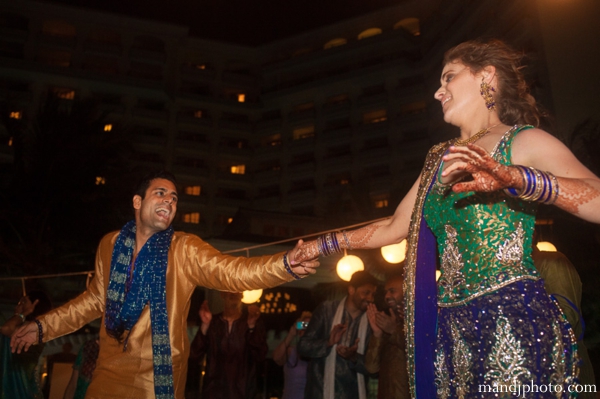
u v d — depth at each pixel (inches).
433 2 1979.6
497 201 74.3
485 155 64.7
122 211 970.1
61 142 963.3
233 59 2217.0
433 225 81.6
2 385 191.0
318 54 2073.1
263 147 2076.8
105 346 125.6
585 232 485.7
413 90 1855.3
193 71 2108.8
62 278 853.2
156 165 1936.5
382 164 1867.6
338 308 212.2
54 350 434.3
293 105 2124.8
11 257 815.1
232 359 224.7
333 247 107.3
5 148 1624.0
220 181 2026.3
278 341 552.7
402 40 1941.4
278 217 1262.3
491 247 73.5
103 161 995.3
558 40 1027.9
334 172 1941.4
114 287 126.4
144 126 1961.1
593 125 715.4
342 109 1987.0
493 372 68.4
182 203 1951.3
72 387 231.8
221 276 121.6
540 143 73.9
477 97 87.4
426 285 82.2
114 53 1934.1
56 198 917.8
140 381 120.7
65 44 1877.5
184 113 2038.6
